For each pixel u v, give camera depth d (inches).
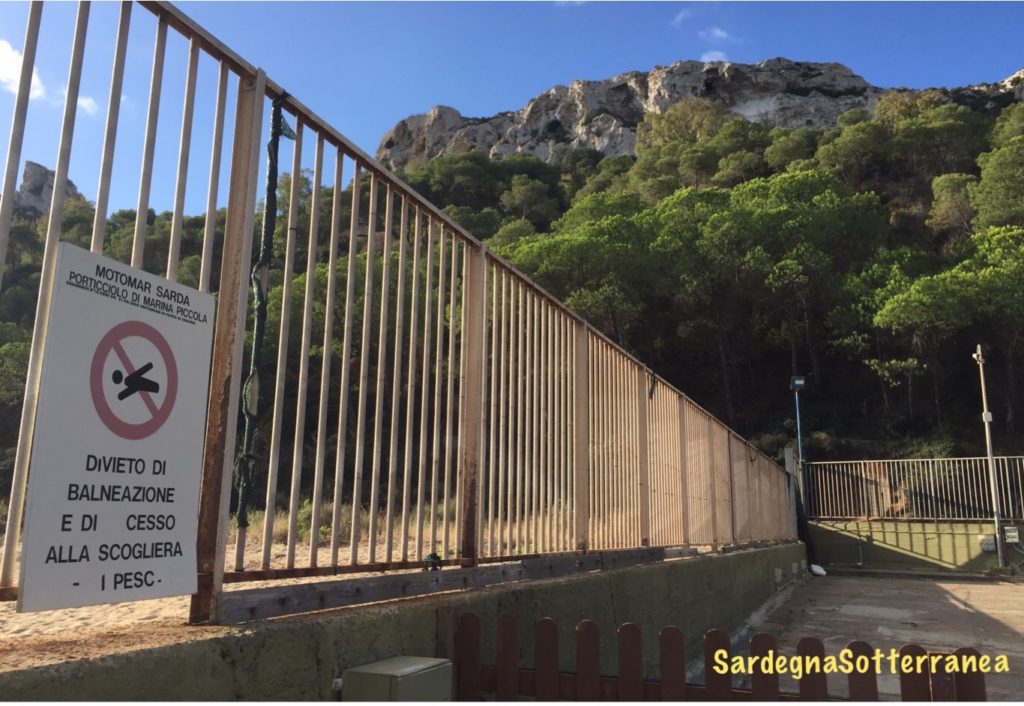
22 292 345.1
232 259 112.9
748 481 543.5
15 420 311.4
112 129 95.8
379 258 257.8
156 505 91.0
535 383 225.5
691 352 1736.0
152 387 92.0
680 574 289.1
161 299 95.0
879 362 1417.3
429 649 131.3
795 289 1537.9
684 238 1611.7
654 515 315.9
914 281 1435.8
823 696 118.8
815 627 406.9
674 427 362.0
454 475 195.0
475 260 196.7
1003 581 773.9
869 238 1728.6
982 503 933.8
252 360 114.8
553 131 5442.9
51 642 86.5
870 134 2659.9
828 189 1788.9
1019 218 1779.0
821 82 5319.9
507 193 3427.7
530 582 188.9
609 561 250.4
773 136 3137.3
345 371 138.9
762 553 509.0
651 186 2839.6
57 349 80.0
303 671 102.2
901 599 554.3
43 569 76.0
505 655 135.2
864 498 992.9
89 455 82.7
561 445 241.1
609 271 1499.8
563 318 253.8
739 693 122.2
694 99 4758.9
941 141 2630.4
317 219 134.0
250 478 113.5
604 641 207.8
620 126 4987.7
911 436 1385.3
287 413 267.7
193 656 85.9
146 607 191.2
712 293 1599.4
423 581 151.2
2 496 197.8
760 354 1680.6
